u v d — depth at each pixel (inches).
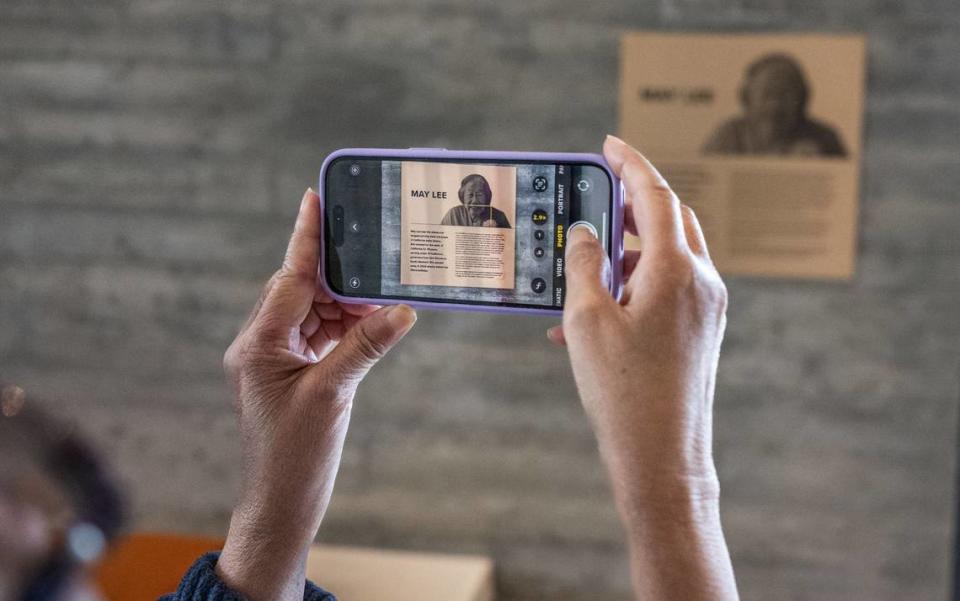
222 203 96.0
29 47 96.5
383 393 96.1
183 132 95.5
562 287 34.9
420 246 35.6
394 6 90.9
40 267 99.3
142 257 97.7
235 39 93.5
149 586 78.8
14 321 100.3
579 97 89.8
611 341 22.3
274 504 27.8
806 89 86.9
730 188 88.8
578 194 34.5
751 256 89.6
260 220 95.7
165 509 100.1
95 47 95.6
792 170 88.0
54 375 100.3
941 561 90.7
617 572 94.7
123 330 99.0
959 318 88.1
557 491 94.8
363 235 35.8
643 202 24.5
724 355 91.6
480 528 96.2
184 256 97.1
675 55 88.0
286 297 29.8
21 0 96.0
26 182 98.3
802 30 86.5
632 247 60.4
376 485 97.3
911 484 90.5
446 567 92.7
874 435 90.4
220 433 98.7
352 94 92.7
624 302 23.9
